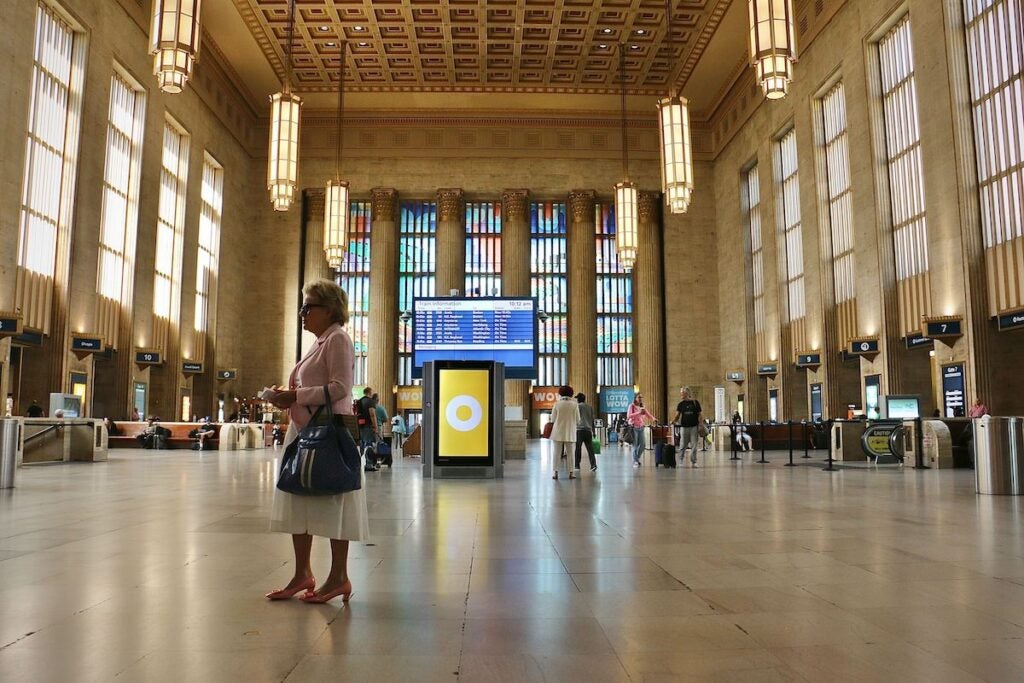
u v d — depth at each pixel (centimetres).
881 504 666
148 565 372
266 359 3228
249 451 2053
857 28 2195
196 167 2802
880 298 2077
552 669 216
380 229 3266
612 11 2575
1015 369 1666
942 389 1792
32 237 1905
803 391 2686
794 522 541
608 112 3334
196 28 1355
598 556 400
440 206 3297
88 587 321
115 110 2302
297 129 1819
